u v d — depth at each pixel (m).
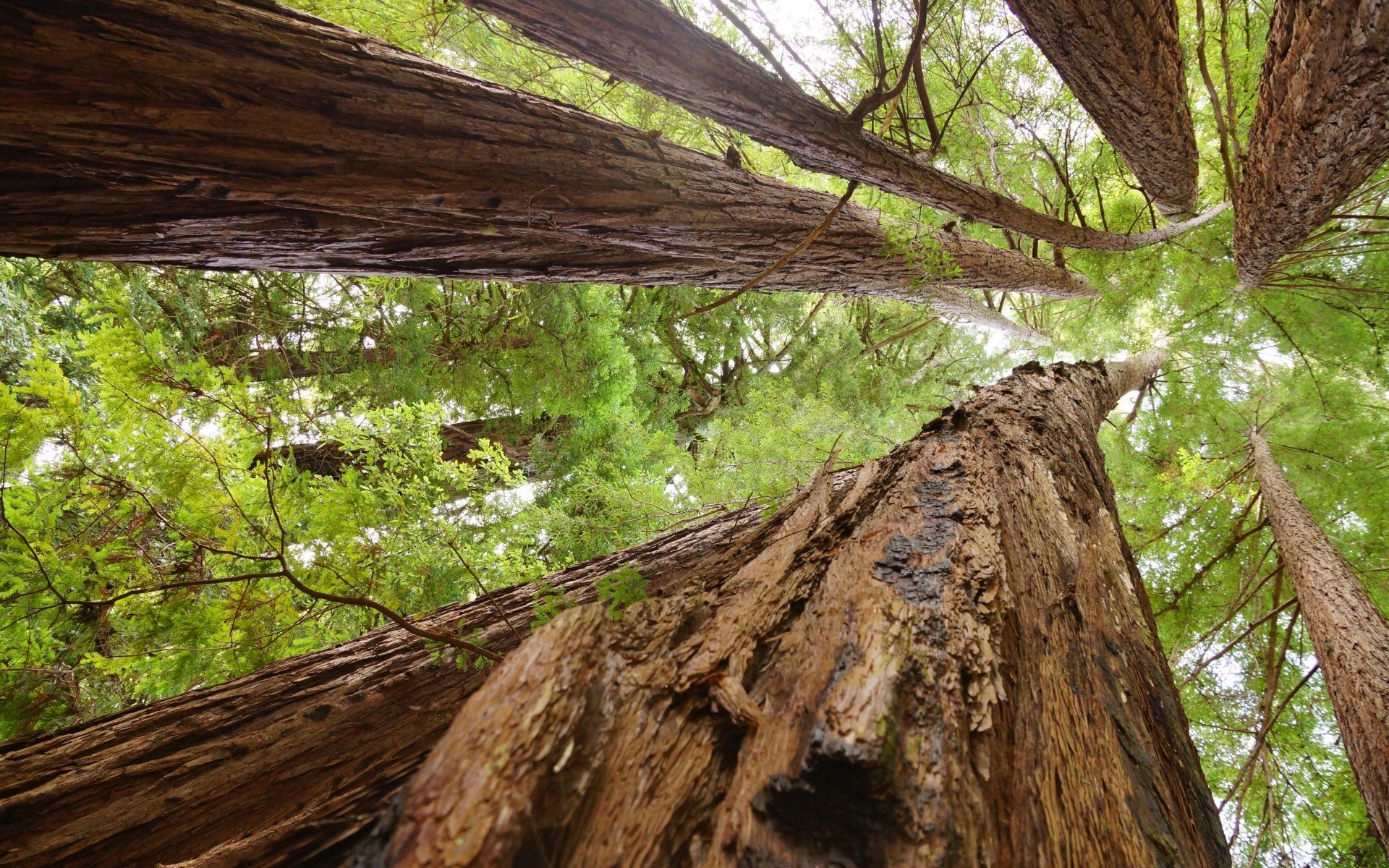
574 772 0.88
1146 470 7.84
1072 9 3.05
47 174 1.35
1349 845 5.19
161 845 1.97
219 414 3.55
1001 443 2.32
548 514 5.24
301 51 1.60
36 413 2.94
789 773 0.95
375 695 2.51
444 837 0.72
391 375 5.85
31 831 1.88
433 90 1.84
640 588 1.91
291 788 2.19
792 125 2.46
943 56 5.55
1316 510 6.67
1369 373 7.01
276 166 1.57
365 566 3.69
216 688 2.46
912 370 10.84
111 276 4.42
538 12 1.87
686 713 1.10
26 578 2.89
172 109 1.41
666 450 6.26
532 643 1.01
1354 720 3.18
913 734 1.02
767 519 2.55
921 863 0.87
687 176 2.56
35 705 2.96
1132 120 4.05
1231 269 7.15
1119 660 1.57
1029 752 1.13
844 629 1.26
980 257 4.54
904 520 1.70
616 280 2.64
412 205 1.81
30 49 1.26
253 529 3.27
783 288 3.53
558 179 2.09
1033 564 1.67
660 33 2.02
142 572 3.22
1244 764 5.76
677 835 0.92
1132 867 1.04
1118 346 9.58
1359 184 3.68
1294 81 2.93
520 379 6.69
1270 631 5.69
